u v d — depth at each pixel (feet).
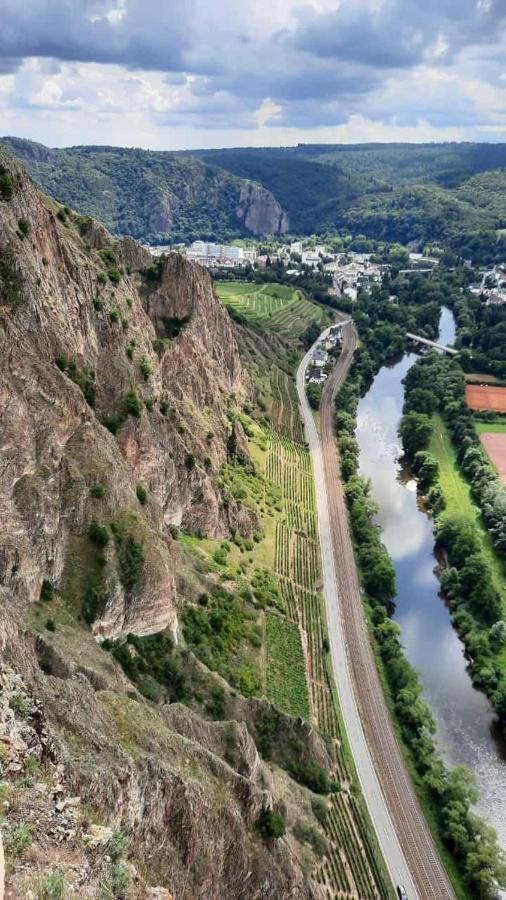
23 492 265.54
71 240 398.01
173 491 414.62
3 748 135.03
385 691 401.08
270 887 222.89
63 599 277.64
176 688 304.91
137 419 374.02
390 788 342.44
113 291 408.87
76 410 305.94
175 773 191.42
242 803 224.53
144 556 304.50
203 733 260.83
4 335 274.16
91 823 136.15
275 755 319.47
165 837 182.70
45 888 103.96
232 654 366.43
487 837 316.19
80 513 292.81
